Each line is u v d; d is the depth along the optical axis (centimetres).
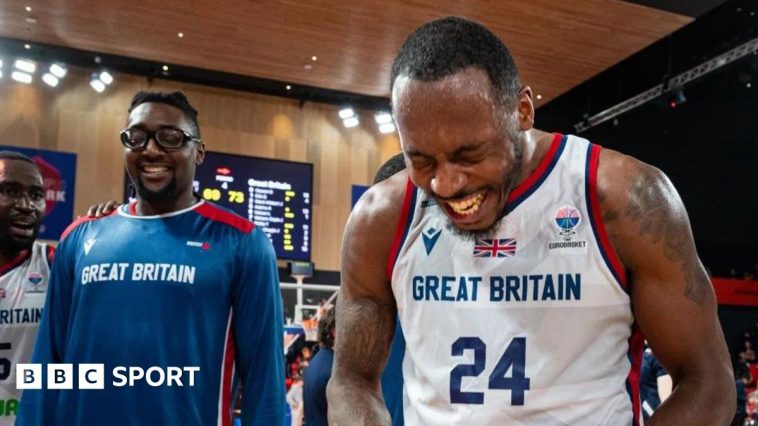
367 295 147
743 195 1188
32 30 788
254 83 946
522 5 703
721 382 123
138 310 209
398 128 114
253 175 956
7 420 263
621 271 125
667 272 124
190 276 213
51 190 869
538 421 124
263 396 214
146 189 221
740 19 883
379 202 143
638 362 134
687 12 713
